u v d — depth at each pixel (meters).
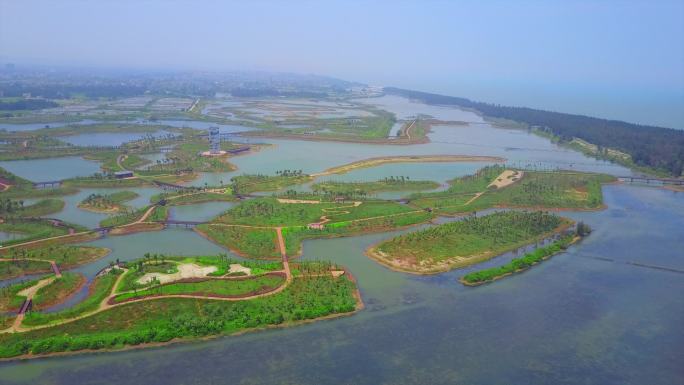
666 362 119.62
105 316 129.12
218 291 143.38
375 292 150.50
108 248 180.25
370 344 123.12
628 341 128.12
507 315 139.12
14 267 158.75
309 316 133.50
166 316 130.38
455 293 151.50
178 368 112.06
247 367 112.94
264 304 137.75
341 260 173.62
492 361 118.12
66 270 160.25
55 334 121.19
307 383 108.12
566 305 145.88
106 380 107.69
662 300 150.50
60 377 108.31
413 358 118.12
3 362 112.69
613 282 162.00
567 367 116.88
